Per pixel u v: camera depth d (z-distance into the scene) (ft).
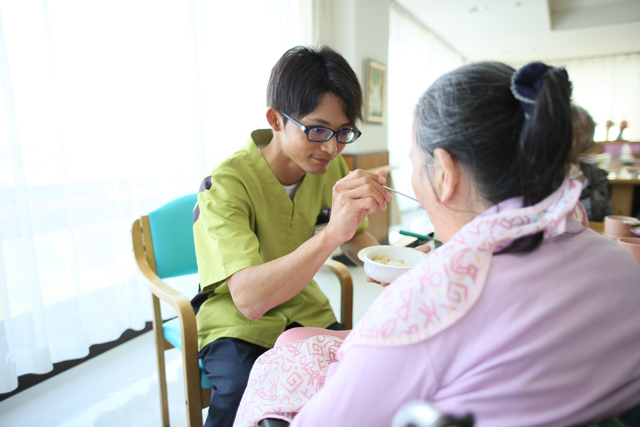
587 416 1.31
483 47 23.57
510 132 1.48
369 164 12.37
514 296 1.32
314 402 1.51
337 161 4.31
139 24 5.97
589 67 26.76
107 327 5.99
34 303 4.93
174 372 5.75
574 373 1.30
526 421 1.24
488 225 1.44
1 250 4.58
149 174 6.37
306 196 3.84
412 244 4.68
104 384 5.44
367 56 11.92
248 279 2.84
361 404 1.39
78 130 5.39
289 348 2.32
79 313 5.54
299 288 2.83
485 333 1.29
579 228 1.62
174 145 6.68
